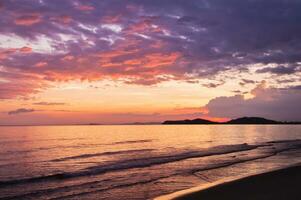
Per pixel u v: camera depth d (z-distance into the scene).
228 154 38.62
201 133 128.00
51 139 77.69
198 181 20.38
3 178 23.94
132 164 29.48
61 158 37.22
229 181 15.46
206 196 12.59
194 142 68.00
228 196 12.44
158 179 21.16
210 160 32.09
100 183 20.42
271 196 12.20
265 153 39.75
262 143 62.53
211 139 81.50
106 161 33.31
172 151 44.25
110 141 71.88
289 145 55.34
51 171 27.66
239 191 13.23
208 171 24.41
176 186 18.81
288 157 34.69
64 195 17.19
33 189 19.06
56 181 21.77
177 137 93.56
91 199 16.14
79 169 27.52
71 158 37.16
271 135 106.38
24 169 29.08
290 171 18.31
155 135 108.75
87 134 112.62
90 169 26.98
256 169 25.34
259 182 15.02
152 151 44.84
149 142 68.31
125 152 43.66
